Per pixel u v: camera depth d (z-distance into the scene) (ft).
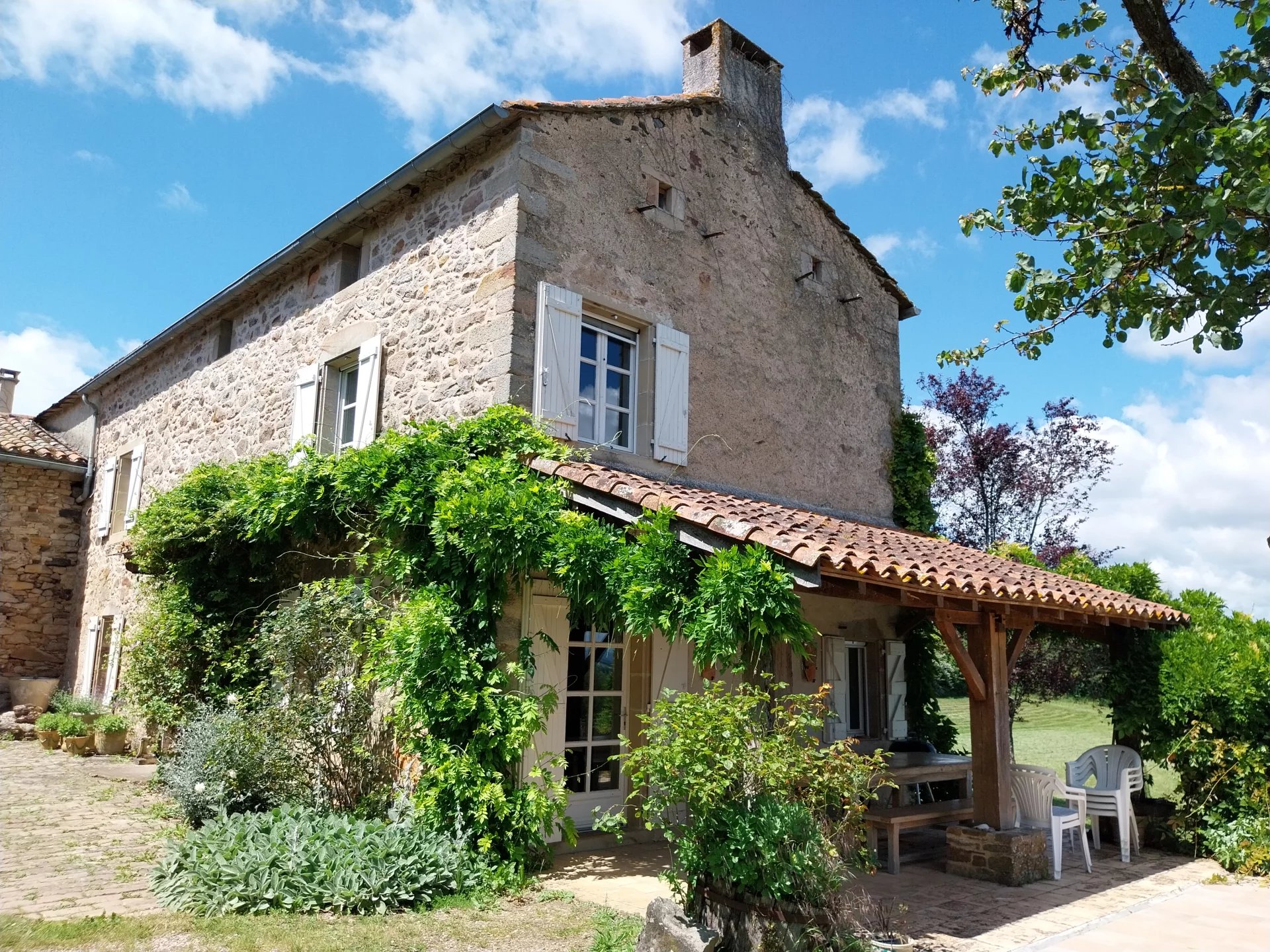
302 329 32.12
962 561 24.20
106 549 45.70
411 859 16.83
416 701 19.52
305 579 28.99
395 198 28.12
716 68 31.86
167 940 13.52
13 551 48.21
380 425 27.30
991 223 15.06
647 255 27.22
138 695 30.27
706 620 15.61
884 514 35.76
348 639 21.85
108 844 20.12
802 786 14.43
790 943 12.95
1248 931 16.72
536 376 23.25
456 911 15.87
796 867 13.29
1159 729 25.57
